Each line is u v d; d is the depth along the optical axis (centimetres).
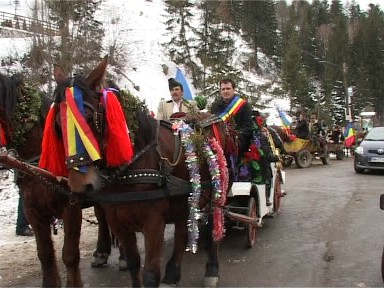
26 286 555
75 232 463
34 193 457
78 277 473
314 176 1555
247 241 690
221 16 3769
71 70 1758
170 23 3947
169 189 430
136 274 450
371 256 647
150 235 415
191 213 455
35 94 471
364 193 1179
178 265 518
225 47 3666
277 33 6234
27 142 469
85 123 359
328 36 7194
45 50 1762
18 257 665
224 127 586
